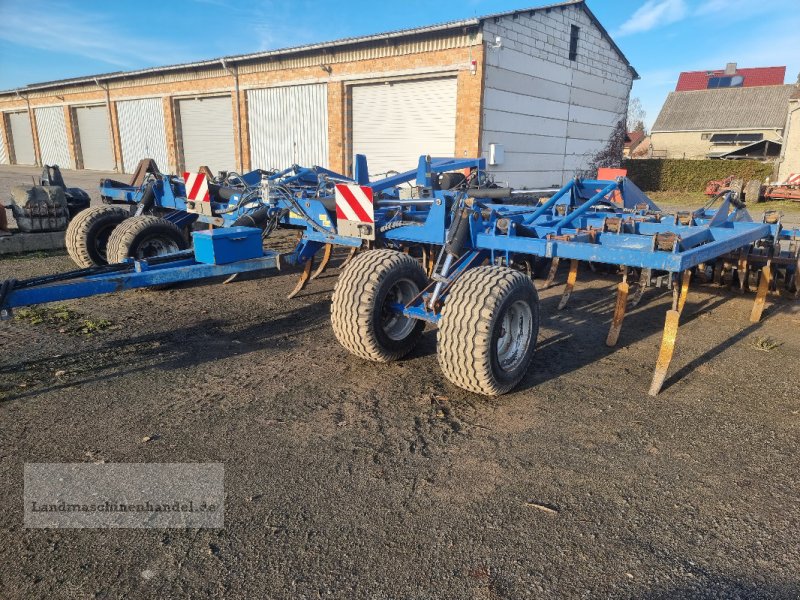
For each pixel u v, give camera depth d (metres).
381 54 16.80
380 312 4.19
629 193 6.96
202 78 22.23
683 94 47.56
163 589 2.20
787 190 19.97
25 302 3.55
